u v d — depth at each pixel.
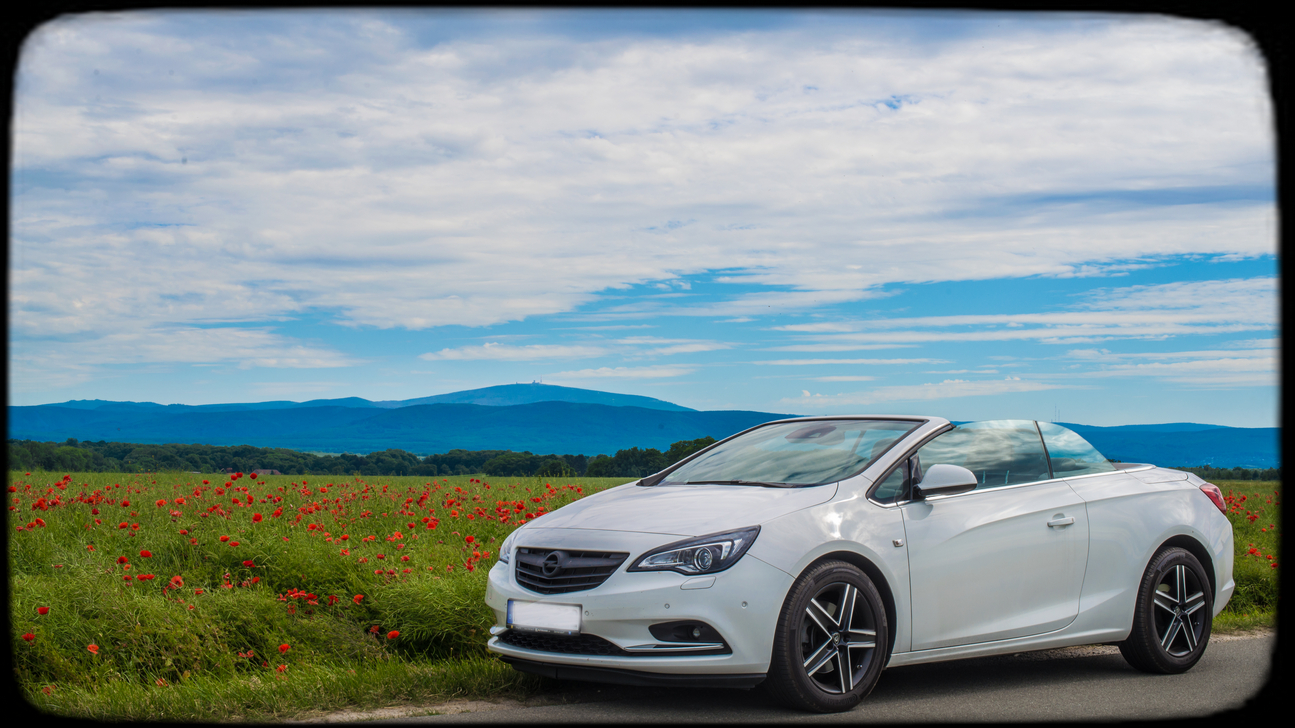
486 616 6.76
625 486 6.21
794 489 5.35
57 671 5.81
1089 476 6.25
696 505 5.21
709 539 4.81
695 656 4.67
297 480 17.09
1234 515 14.68
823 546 4.93
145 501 12.34
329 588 7.47
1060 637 5.77
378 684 5.51
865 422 6.15
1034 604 5.70
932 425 5.90
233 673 5.97
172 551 8.53
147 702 5.20
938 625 5.31
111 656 6.10
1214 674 6.20
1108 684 5.85
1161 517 6.29
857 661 5.06
